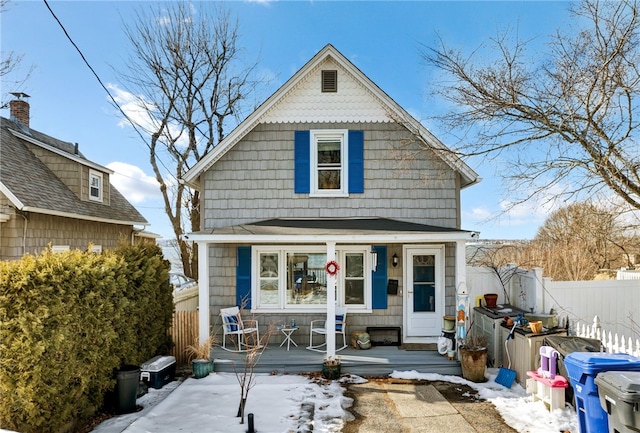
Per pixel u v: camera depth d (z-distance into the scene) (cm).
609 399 441
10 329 490
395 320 1014
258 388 741
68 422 564
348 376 809
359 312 1012
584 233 1015
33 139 1489
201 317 868
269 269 1031
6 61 1027
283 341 991
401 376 804
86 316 582
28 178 1309
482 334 925
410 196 1017
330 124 1030
